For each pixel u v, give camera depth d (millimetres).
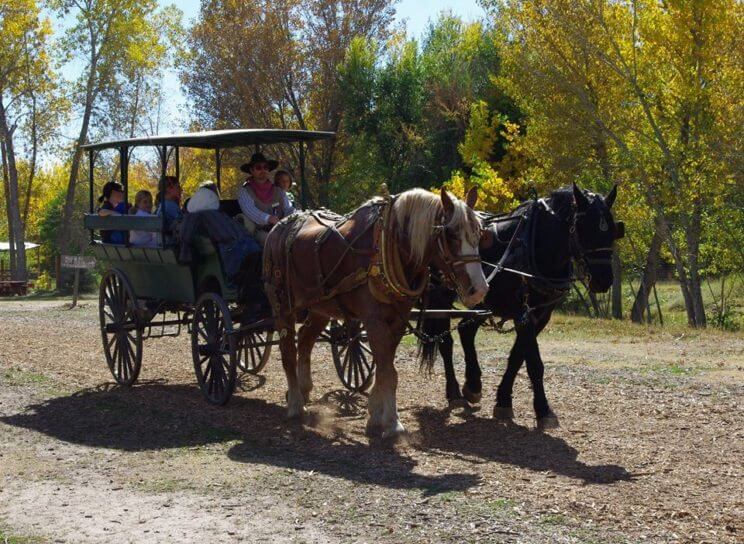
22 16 39688
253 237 10055
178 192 11289
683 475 6582
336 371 11570
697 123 21906
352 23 37781
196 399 9898
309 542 5207
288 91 37969
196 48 37906
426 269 7660
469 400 9453
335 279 8000
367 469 6797
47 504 6023
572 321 18812
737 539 5168
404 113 37562
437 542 5168
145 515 5754
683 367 11992
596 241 8070
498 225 8984
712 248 23969
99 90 40094
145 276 10750
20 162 54344
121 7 40031
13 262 44094
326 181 38906
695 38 21547
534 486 6250
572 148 23953
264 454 7359
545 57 23516
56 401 9742
